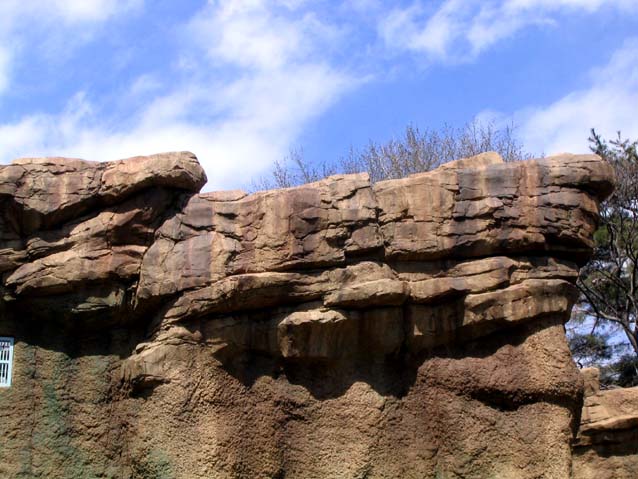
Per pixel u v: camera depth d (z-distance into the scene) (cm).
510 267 1302
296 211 1288
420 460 1295
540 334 1299
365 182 1305
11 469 1291
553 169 1314
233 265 1289
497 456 1287
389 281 1273
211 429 1270
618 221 2712
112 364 1350
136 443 1283
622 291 2750
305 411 1309
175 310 1294
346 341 1306
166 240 1314
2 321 1341
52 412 1328
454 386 1309
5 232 1316
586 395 1786
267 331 1303
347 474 1286
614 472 1759
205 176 1347
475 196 1309
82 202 1305
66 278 1297
